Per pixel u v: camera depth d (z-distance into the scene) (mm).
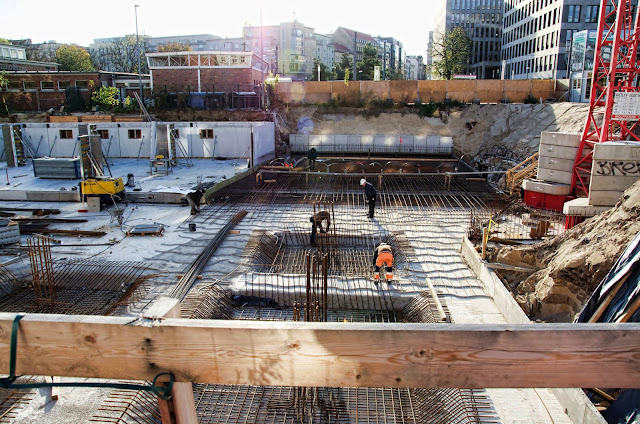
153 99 33781
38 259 12102
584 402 6320
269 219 16203
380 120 33156
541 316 9516
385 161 27828
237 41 113375
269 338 2186
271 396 7418
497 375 2195
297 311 7375
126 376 2285
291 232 14797
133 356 2258
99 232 14484
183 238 14250
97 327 2238
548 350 2172
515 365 2186
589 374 2193
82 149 18188
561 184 15531
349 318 10391
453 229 15164
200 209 17500
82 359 2281
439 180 22922
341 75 70812
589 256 9031
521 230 14586
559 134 15336
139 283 11031
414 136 30328
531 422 6793
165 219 16328
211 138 27281
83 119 32625
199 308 9617
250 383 2250
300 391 7309
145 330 2221
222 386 7617
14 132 25312
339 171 25016
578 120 25469
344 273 12172
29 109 37031
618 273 6406
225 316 10094
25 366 2311
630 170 11969
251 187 21156
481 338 2166
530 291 10242
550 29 48531
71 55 67000
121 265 11773
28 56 77250
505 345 2170
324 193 20047
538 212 15266
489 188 21156
